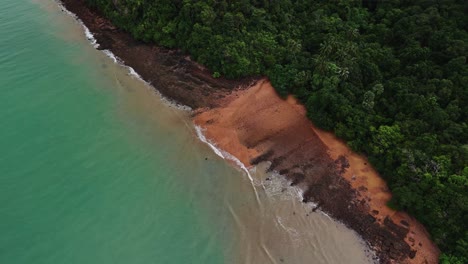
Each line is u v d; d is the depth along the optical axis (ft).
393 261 136.05
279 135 176.14
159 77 206.08
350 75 182.50
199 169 164.35
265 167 164.86
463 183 141.59
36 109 187.83
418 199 142.92
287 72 191.83
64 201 151.74
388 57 187.52
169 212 149.28
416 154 151.64
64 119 183.73
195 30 207.21
